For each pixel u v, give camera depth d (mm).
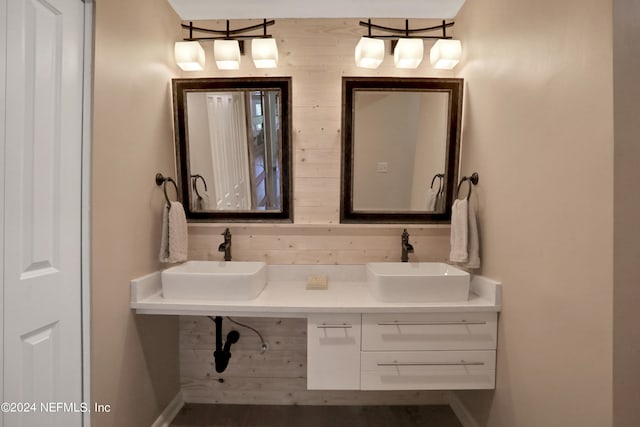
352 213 1960
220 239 2004
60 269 1109
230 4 1877
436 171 1948
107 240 1299
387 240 2004
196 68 1945
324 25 1986
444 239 2000
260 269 1730
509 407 1396
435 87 1892
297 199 2006
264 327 2016
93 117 1205
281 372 2020
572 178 1047
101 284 1264
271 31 1993
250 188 1959
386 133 1941
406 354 1504
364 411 1952
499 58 1487
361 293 1728
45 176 1051
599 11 940
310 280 1827
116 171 1354
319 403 2012
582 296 1008
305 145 1990
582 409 1006
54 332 1092
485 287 1572
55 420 1091
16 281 965
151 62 1646
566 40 1068
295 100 1984
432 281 1540
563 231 1086
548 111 1157
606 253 923
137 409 1535
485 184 1619
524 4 1291
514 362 1364
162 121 1773
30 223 1005
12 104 949
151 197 1652
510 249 1400
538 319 1212
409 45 1859
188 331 2010
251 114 1935
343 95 1913
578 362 1022
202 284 1561
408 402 2016
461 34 1902
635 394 906
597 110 949
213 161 1948
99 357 1255
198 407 1977
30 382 1008
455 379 1503
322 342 1506
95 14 1212
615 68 901
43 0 1030
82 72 1188
